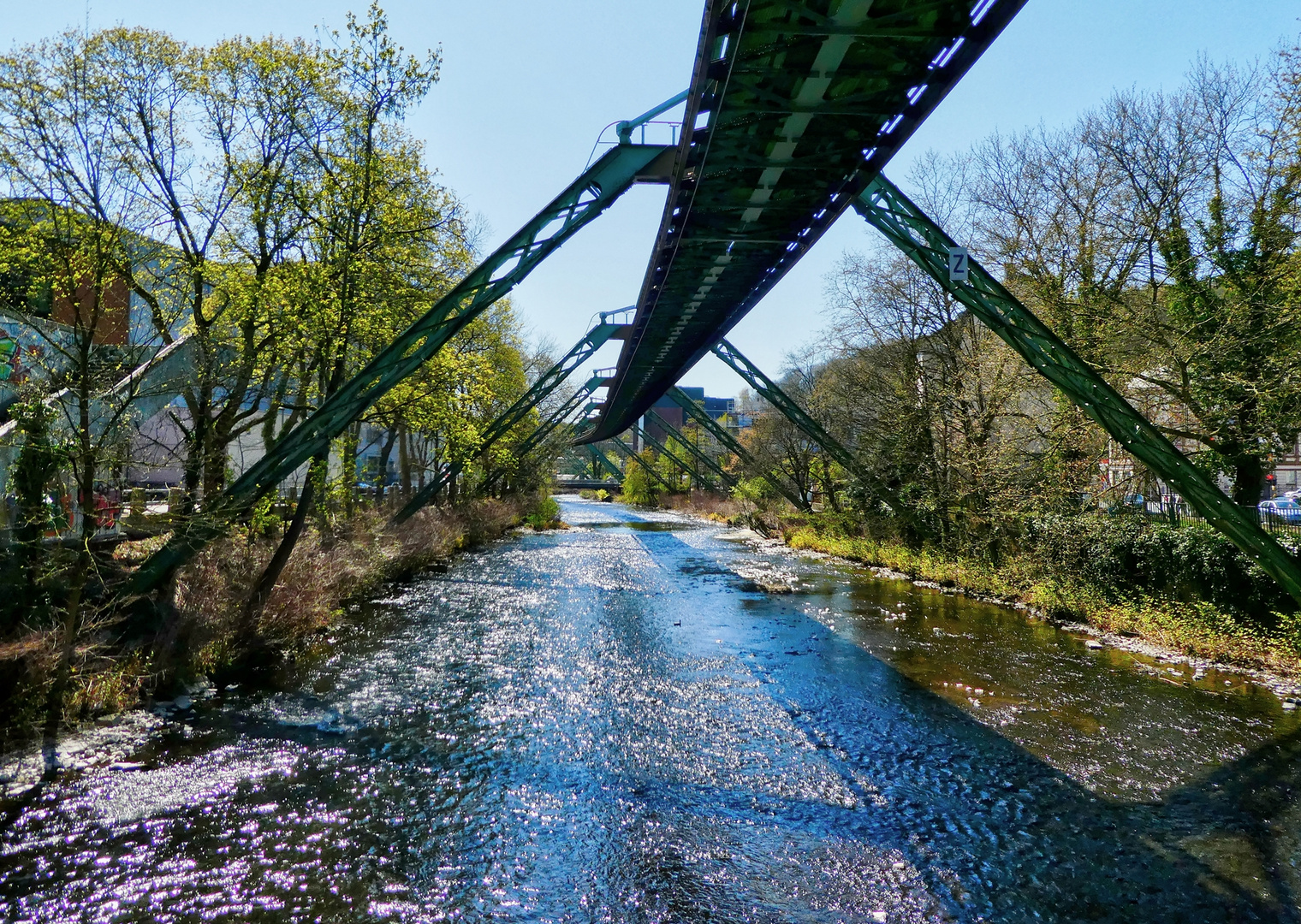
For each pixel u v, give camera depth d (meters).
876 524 24.94
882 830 6.02
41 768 6.72
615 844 5.75
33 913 4.73
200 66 9.88
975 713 8.86
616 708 9.02
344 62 10.87
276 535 13.57
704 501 57.66
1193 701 9.21
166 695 8.77
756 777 7.03
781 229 14.23
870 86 9.46
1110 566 13.99
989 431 18.22
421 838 5.78
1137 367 15.38
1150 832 5.98
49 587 7.50
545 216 12.91
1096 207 16.98
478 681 10.05
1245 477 14.67
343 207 11.28
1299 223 13.65
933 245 12.04
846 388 25.53
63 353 7.41
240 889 5.04
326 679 9.90
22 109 7.98
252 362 10.80
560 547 29.88
